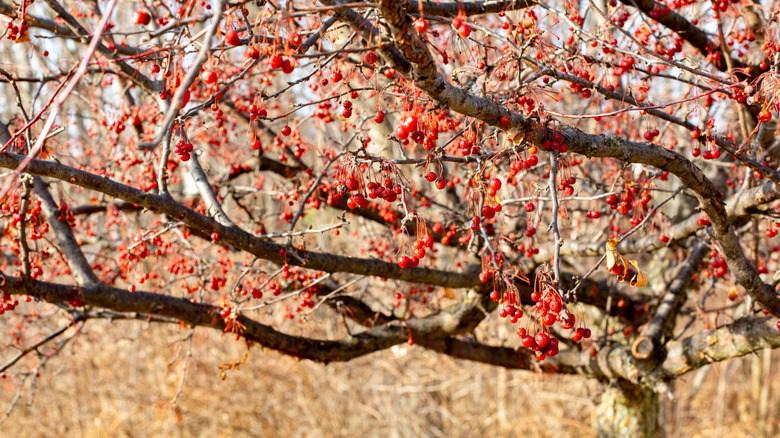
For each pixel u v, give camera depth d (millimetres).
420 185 5422
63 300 3652
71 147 5543
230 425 10062
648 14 3646
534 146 2500
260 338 4352
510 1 2953
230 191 4953
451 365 10477
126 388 10227
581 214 6156
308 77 2807
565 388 10469
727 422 11828
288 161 5410
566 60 2984
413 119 2508
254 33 2182
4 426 9625
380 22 2049
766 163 3656
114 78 4621
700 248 5008
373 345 4742
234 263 5242
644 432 5922
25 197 3076
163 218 4695
